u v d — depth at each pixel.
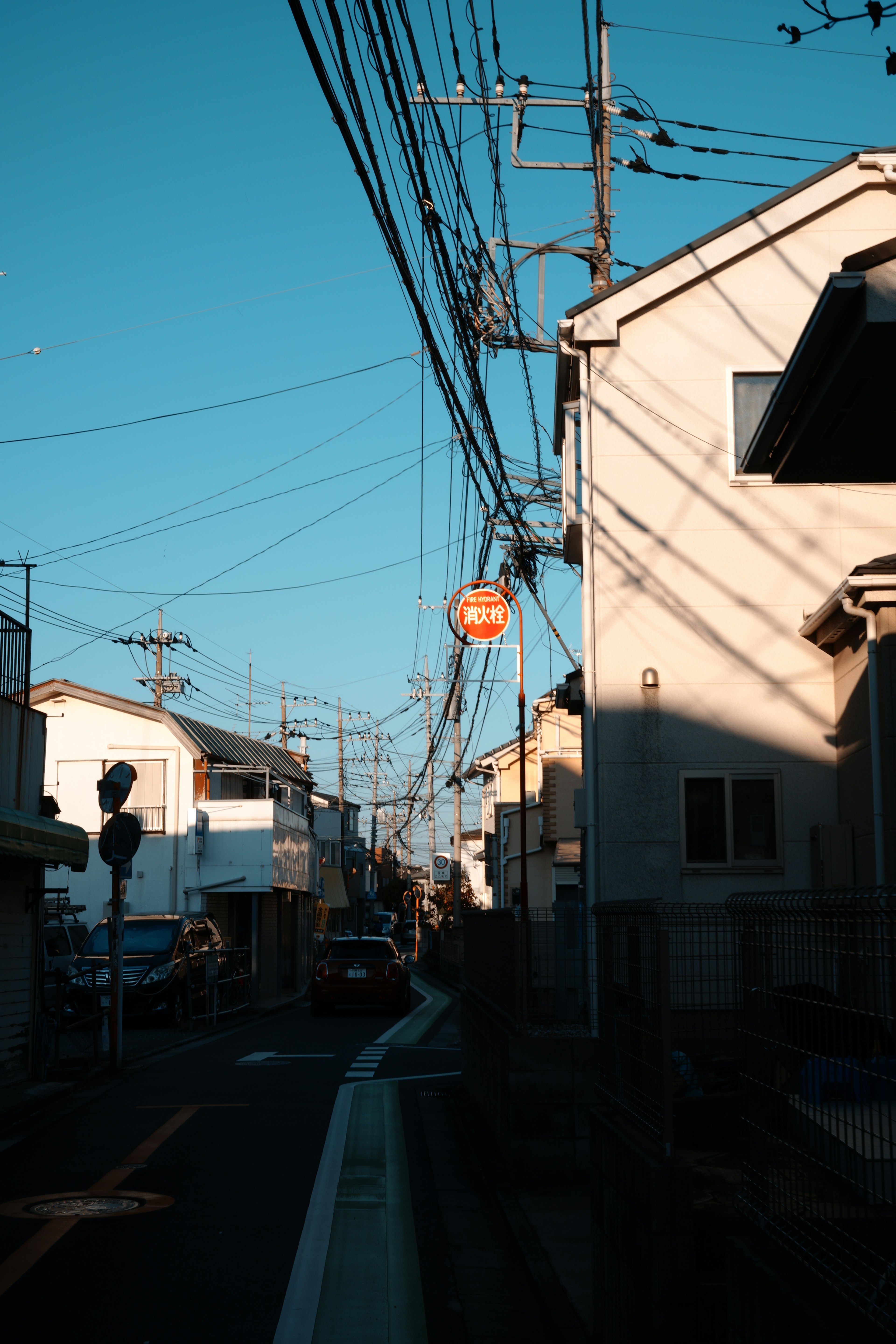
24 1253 6.36
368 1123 10.89
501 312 15.01
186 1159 9.02
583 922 8.78
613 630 13.24
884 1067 2.92
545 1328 5.49
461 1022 16.80
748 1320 3.58
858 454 7.34
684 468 13.47
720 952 5.82
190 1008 21.44
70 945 26.48
